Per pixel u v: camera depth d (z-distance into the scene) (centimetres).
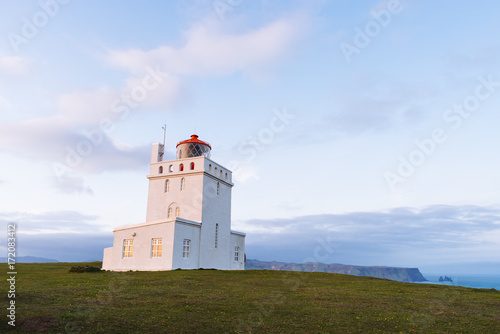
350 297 1720
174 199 3791
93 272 2831
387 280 2733
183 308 1296
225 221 4050
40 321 1022
